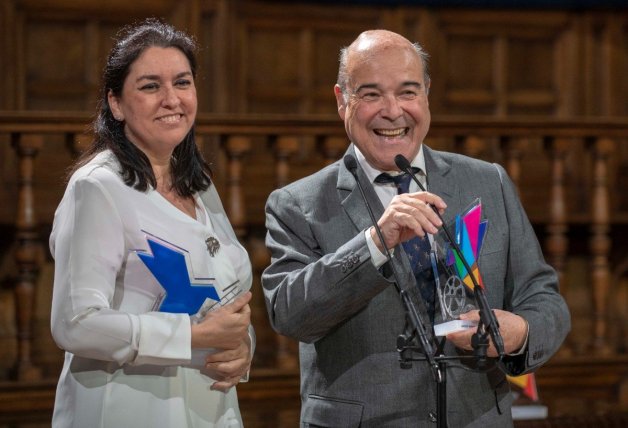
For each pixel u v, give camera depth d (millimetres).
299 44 9984
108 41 9344
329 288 3547
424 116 3791
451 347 3762
